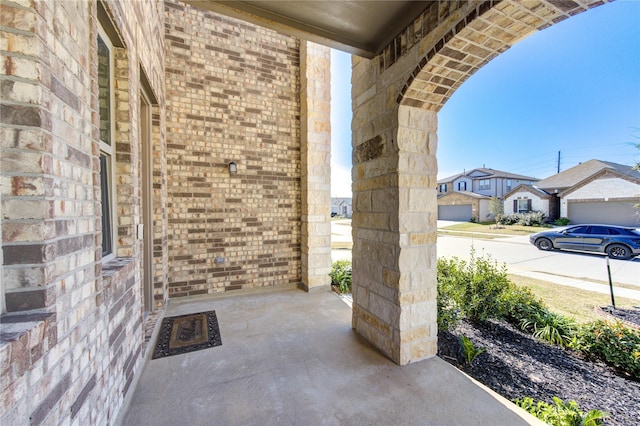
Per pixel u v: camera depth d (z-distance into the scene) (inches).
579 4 60.0
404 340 92.4
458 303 123.3
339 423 66.9
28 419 32.8
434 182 99.7
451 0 72.4
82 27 50.0
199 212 161.2
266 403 73.7
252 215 174.4
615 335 97.3
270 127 179.0
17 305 36.1
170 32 152.6
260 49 175.2
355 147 119.4
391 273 95.9
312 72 178.4
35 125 36.8
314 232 178.5
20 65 35.9
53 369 38.4
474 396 76.7
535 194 672.4
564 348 104.4
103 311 57.0
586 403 75.9
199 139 160.4
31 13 36.3
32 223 36.7
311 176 178.5
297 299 160.7
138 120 92.5
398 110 93.2
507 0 59.0
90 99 52.7
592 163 680.4
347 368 90.3
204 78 160.9
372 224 107.0
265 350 101.6
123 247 80.6
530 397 78.4
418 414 69.9
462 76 87.7
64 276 42.0
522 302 126.6
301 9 86.4
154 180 135.9
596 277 217.0
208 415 69.2
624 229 309.7
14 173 35.8
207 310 142.2
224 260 167.2
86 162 50.4
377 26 95.3
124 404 70.3
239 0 82.9
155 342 107.2
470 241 448.1
